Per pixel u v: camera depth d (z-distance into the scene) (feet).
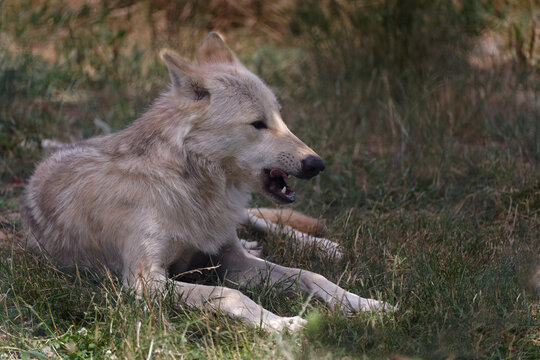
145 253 24.91
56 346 21.04
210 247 26.50
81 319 23.34
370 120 47.29
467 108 46.09
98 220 25.96
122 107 48.75
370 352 20.27
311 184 38.86
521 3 55.01
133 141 26.37
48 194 28.22
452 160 39.93
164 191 25.23
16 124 45.85
